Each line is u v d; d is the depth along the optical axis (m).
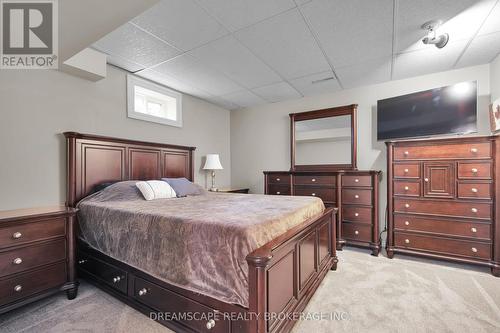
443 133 2.79
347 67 2.91
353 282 2.19
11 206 2.12
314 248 1.95
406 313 1.70
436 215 2.58
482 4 1.78
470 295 1.94
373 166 3.45
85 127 2.63
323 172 3.38
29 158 2.24
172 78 3.25
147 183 2.62
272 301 1.26
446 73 3.00
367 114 3.50
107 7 1.50
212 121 4.44
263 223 1.42
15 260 1.69
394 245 2.81
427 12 1.89
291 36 2.25
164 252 1.53
